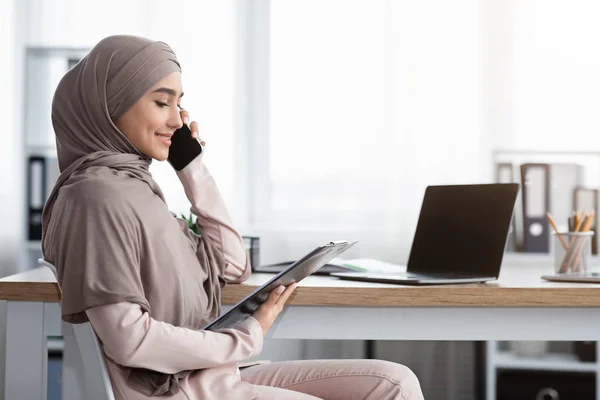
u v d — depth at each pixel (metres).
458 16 3.36
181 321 1.48
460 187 2.03
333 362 1.74
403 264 3.32
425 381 3.37
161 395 1.41
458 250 1.98
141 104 1.54
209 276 1.70
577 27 3.33
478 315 1.73
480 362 3.17
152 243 1.44
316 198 3.40
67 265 1.35
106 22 3.43
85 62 1.55
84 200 1.37
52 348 2.62
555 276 1.89
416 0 3.37
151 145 1.56
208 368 1.47
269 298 1.57
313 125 3.41
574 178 3.15
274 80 3.43
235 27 3.44
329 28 3.42
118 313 1.33
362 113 3.39
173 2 3.42
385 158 3.37
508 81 3.34
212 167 3.42
